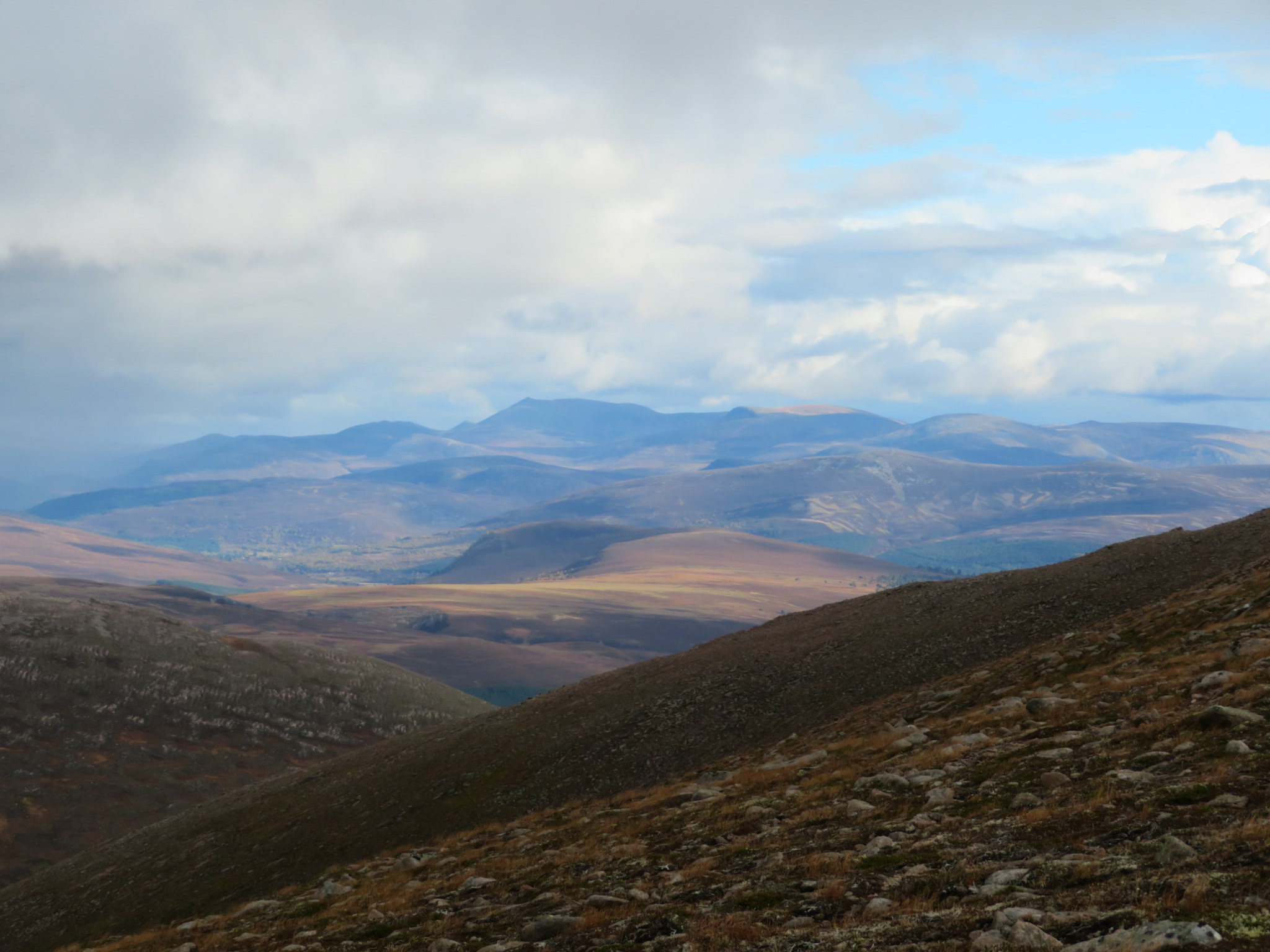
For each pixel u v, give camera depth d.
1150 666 29.42
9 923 70.12
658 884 19.16
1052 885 11.51
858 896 13.51
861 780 24.52
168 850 74.75
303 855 63.25
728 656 79.06
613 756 61.22
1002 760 21.98
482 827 55.28
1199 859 10.49
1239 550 58.25
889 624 73.25
